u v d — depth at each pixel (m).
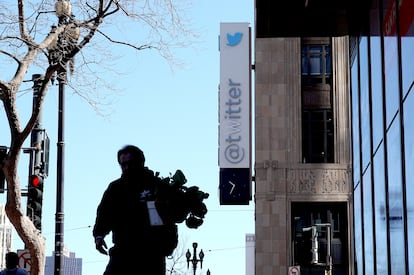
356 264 26.50
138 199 9.89
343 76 51.81
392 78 20.03
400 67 18.95
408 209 18.28
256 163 51.53
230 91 50.28
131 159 10.00
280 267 50.44
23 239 19.94
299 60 52.34
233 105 50.16
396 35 19.42
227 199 49.53
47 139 24.91
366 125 24.27
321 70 52.22
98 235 9.90
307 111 52.09
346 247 50.81
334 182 51.06
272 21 27.45
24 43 20.08
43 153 24.80
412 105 17.52
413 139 17.48
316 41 52.53
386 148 20.88
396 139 19.50
